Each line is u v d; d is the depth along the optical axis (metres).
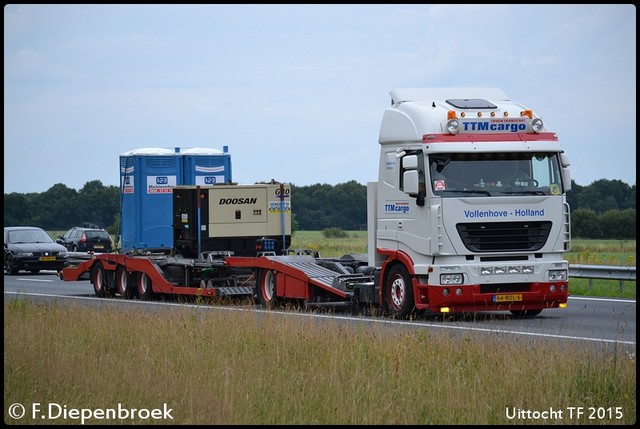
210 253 57.25
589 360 27.00
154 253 63.00
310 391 24.75
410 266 44.06
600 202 184.62
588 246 130.12
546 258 44.06
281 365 28.81
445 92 46.22
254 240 59.06
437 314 47.34
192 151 66.44
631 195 184.50
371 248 46.94
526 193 43.59
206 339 33.59
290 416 23.03
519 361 27.11
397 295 45.28
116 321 38.41
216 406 23.56
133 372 27.61
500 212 43.28
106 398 25.05
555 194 43.97
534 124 43.94
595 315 46.62
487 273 43.12
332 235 193.62
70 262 69.56
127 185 65.56
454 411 23.03
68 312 42.00
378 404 23.75
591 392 24.72
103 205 191.00
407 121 44.44
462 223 43.03
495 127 43.62
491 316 45.41
